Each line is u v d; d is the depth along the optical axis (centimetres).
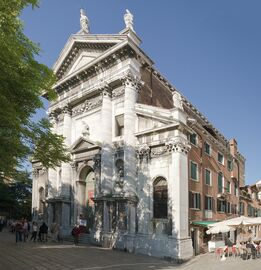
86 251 2238
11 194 4862
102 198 2648
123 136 2692
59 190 3253
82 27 3284
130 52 2688
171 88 3288
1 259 1781
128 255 2216
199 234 2612
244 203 4375
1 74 1159
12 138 1296
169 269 1744
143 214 2456
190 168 2644
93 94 3058
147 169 2514
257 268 1734
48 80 1470
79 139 3045
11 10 1172
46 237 2825
